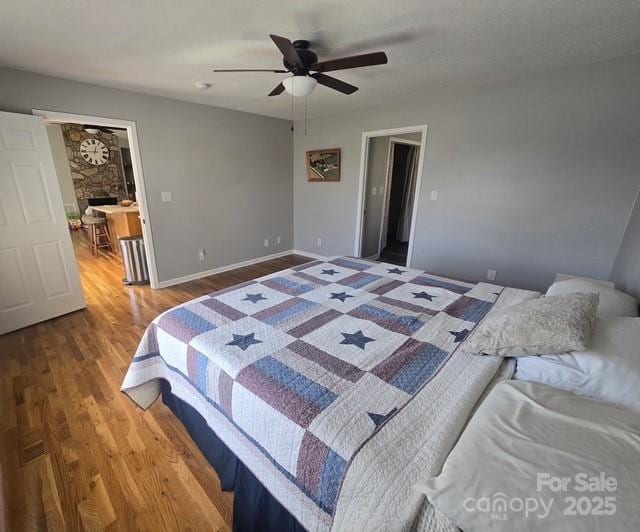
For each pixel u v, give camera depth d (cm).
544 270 304
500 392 102
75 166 729
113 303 340
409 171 620
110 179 780
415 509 72
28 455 154
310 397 108
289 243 549
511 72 272
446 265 369
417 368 124
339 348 140
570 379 111
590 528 58
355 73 275
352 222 464
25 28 191
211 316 171
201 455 157
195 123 384
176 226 391
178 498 136
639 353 110
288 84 215
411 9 173
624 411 91
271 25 191
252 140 452
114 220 490
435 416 99
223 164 424
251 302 190
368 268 264
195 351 143
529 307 139
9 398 194
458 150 335
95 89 303
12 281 270
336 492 84
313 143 482
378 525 72
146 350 173
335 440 91
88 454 156
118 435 168
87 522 126
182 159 380
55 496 135
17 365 228
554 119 274
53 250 293
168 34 202
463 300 196
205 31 198
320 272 251
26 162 266
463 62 249
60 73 271
